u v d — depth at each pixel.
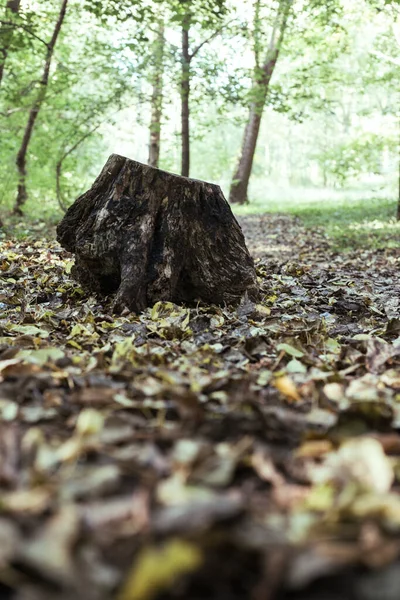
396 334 3.73
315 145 60.31
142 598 1.00
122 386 2.28
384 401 2.05
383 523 1.20
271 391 2.29
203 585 1.08
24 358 2.48
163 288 4.51
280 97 16.94
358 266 8.17
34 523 1.21
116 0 10.44
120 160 4.73
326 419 1.87
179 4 10.98
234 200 25.03
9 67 13.62
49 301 4.87
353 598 1.04
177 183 4.62
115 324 3.87
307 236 13.19
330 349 3.31
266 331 3.69
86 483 1.35
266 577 1.04
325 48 19.27
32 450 1.56
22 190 14.32
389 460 1.53
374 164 17.50
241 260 4.84
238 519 1.20
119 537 1.15
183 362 2.77
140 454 1.50
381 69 18.14
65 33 15.16
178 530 1.16
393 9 14.10
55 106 14.16
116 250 4.55
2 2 12.89
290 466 1.52
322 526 1.17
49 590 1.04
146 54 13.71
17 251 7.52
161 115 16.42
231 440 1.71
